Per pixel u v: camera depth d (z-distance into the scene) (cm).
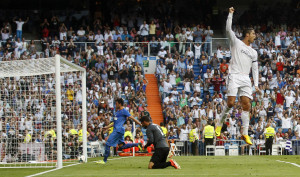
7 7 4912
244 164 1673
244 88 1495
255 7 4866
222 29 4881
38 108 2464
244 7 4888
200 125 3388
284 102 3734
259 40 4453
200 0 4881
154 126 1482
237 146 3080
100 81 3781
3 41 4212
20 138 2180
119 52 4134
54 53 4109
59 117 1639
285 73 4091
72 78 3541
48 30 4497
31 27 4700
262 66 4141
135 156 2714
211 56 4175
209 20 4881
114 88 3775
